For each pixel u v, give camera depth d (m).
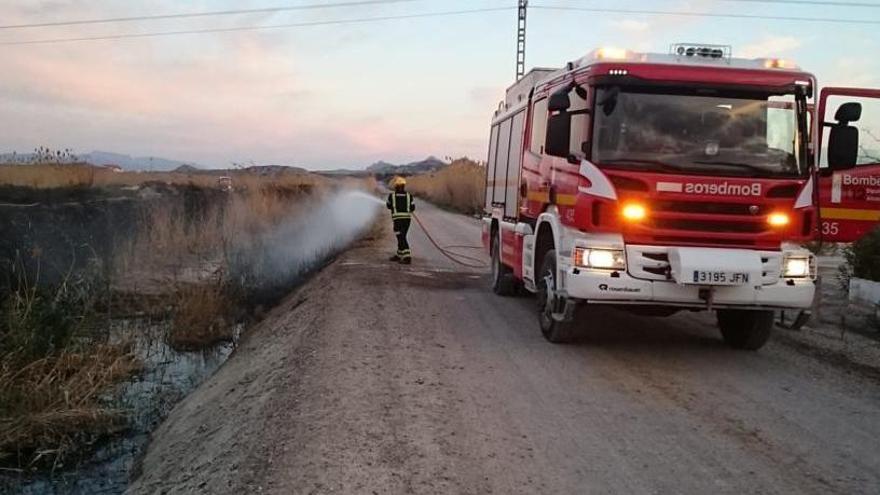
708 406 6.41
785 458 5.27
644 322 10.12
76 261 14.27
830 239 8.98
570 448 5.38
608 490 4.68
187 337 11.90
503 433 5.66
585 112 7.57
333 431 5.62
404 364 7.61
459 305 11.16
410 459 5.12
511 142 11.51
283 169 33.66
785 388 7.01
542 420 5.96
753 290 7.31
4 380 8.08
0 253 12.86
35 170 20.41
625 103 7.43
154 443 7.73
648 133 7.39
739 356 8.26
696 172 7.28
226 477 5.30
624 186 7.28
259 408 6.68
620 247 7.30
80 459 7.64
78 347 9.60
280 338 9.84
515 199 10.97
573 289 7.45
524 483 4.77
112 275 14.16
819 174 8.06
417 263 16.39
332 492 4.61
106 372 9.21
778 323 10.03
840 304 11.59
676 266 7.16
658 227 7.28
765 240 7.34
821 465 5.16
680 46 8.09
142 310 12.86
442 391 6.70
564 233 7.99
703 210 7.28
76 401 8.34
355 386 6.78
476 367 7.55
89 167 21.94
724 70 7.48
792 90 7.50
